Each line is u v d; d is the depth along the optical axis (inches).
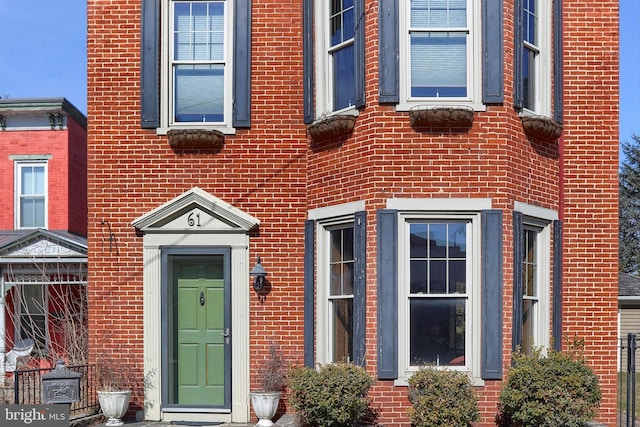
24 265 585.9
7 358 546.0
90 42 386.3
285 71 382.9
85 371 372.5
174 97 393.7
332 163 359.9
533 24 373.7
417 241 340.8
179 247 376.2
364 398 319.9
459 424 303.1
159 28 386.3
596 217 383.6
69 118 685.3
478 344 331.6
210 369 380.8
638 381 639.1
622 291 794.2
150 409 370.0
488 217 332.5
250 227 372.5
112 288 377.7
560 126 366.0
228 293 374.0
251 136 380.2
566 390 309.1
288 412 365.4
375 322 332.8
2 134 681.6
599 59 387.2
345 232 359.3
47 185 676.1
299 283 373.1
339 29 370.3
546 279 363.6
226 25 392.5
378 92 338.6
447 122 335.3
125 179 381.1
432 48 349.1
